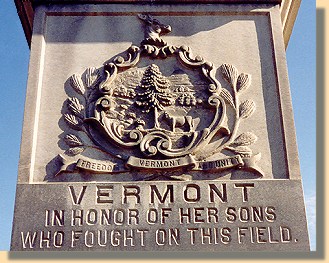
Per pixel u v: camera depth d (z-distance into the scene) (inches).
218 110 161.9
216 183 150.7
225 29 177.2
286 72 167.5
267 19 179.0
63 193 149.3
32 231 144.3
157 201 147.9
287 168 153.6
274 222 145.4
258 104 164.2
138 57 171.0
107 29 177.0
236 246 142.1
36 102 162.7
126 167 153.4
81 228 144.4
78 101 164.2
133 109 163.0
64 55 172.1
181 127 160.2
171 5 179.9
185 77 168.4
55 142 158.6
